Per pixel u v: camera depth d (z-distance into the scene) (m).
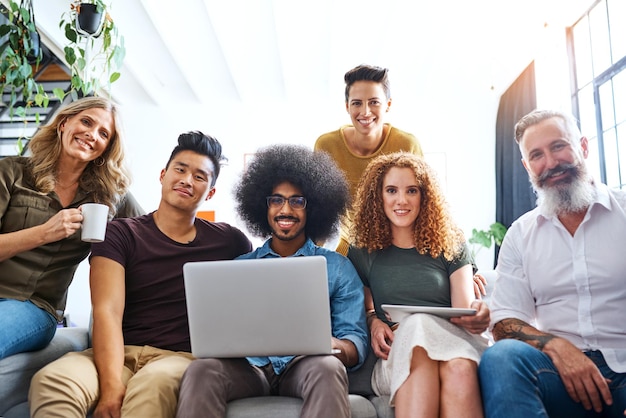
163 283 1.90
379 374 1.75
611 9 4.58
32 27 2.91
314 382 1.47
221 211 6.38
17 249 1.71
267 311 1.52
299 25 5.27
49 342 1.87
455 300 1.88
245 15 5.14
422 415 1.43
